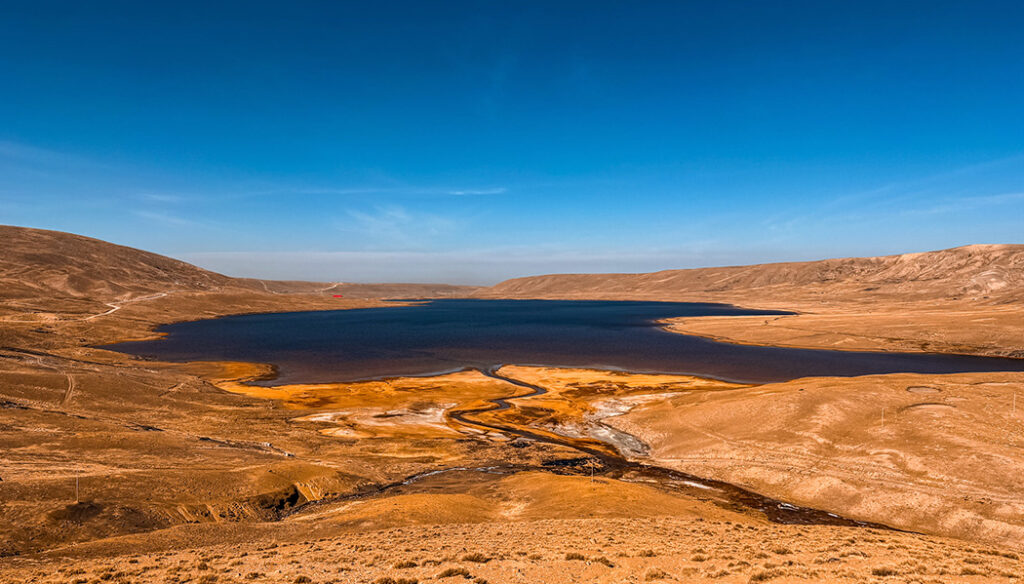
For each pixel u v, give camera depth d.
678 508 39.09
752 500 43.94
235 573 21.52
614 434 63.91
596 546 24.67
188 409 68.38
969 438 47.53
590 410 74.06
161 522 33.62
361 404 77.31
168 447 48.66
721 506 42.03
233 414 68.31
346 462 51.16
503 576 19.73
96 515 32.53
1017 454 43.81
